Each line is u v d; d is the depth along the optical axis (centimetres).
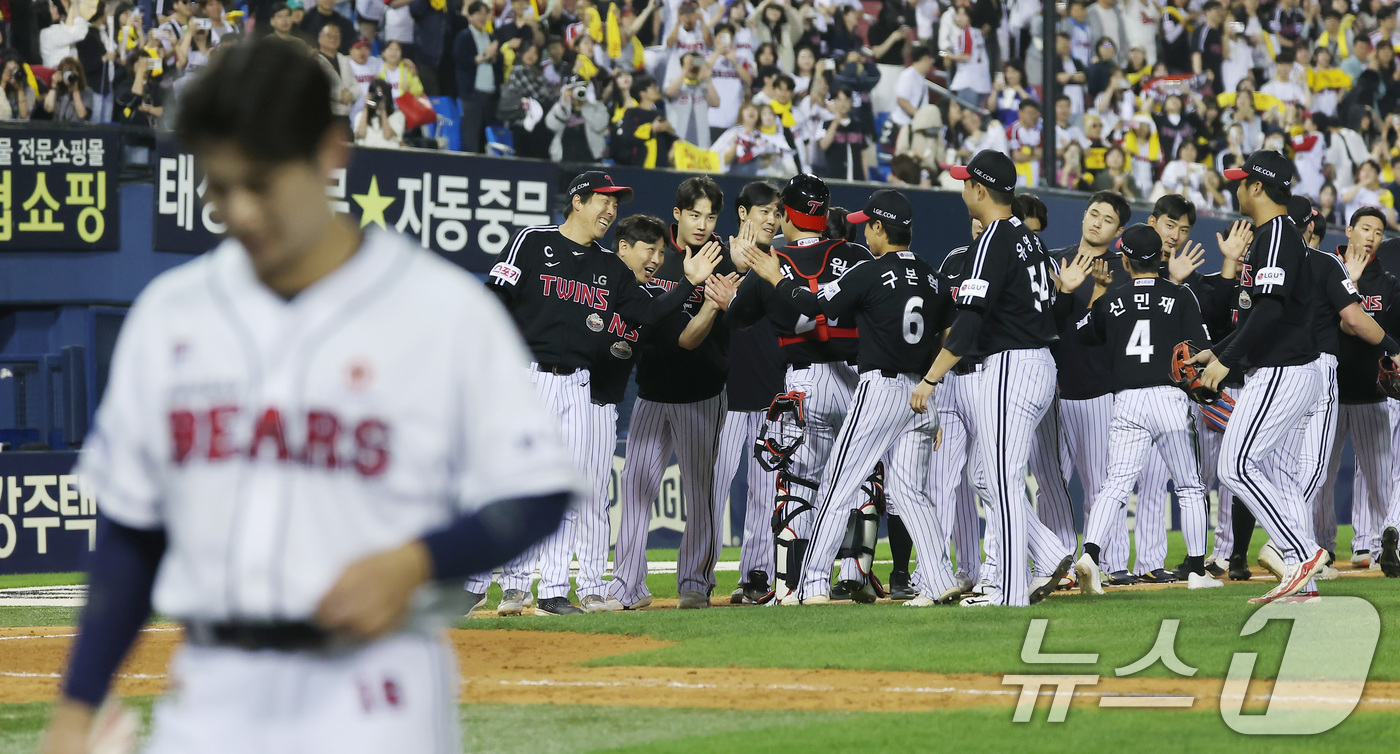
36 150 4556
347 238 613
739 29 5834
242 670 594
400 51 5103
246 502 585
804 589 2730
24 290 4572
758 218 2850
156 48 4769
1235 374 3459
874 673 1814
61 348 4541
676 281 2956
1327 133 7194
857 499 2917
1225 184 6825
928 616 2378
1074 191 5678
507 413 602
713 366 2828
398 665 597
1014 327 2516
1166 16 6988
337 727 583
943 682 1742
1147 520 3419
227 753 588
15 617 2856
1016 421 2520
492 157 4950
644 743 1387
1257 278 2453
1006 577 2542
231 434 586
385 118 5031
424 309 599
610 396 2720
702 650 2011
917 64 6166
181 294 613
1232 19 7094
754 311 2780
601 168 5075
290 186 572
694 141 5684
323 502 585
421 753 598
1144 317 2964
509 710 1572
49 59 4809
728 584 3744
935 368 2469
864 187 5378
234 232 579
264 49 579
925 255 5412
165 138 4609
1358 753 1333
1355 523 3781
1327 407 3000
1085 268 2852
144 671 1884
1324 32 7412
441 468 603
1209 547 4844
